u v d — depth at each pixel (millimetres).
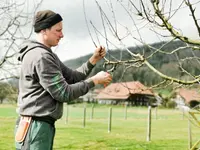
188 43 3703
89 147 11586
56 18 2379
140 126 23438
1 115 29406
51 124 2328
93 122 26656
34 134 2254
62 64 2748
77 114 40406
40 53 2299
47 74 2256
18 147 2293
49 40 2393
